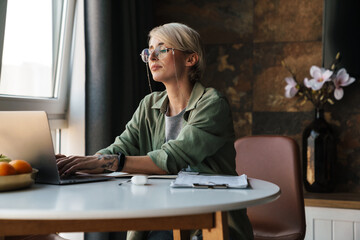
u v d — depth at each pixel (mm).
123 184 1366
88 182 1413
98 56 2555
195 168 1710
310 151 3080
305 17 3377
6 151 1412
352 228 2799
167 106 1873
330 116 3305
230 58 3545
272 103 3443
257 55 3480
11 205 1011
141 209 972
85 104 2549
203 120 1644
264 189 1284
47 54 2582
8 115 1373
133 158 1563
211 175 1521
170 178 1514
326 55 3197
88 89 2551
